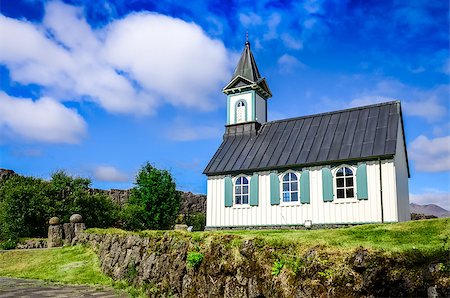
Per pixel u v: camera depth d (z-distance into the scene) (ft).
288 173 84.64
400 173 81.56
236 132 102.06
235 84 105.09
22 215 104.12
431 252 34.22
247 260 43.75
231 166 90.68
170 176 119.85
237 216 88.53
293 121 97.09
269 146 91.97
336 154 79.51
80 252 86.12
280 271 40.14
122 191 155.02
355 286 34.63
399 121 84.74
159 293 54.95
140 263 63.36
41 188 110.22
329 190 78.95
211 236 50.62
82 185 116.37
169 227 116.26
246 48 108.78
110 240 77.46
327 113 93.20
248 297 42.04
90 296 58.23
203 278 48.11
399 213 76.38
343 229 47.57
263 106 106.93
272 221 84.23
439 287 31.17
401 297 32.86
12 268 81.10
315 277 36.91
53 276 73.87
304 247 40.04
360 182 76.23
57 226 96.94
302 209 81.46
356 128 84.02
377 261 34.60
